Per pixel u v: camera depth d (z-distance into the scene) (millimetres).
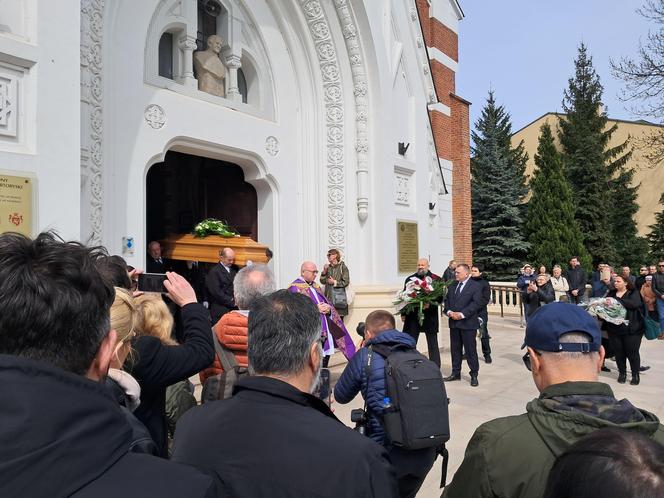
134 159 6863
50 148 4793
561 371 1649
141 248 6891
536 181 27719
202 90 8172
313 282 7016
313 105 9609
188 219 10070
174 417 2561
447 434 3008
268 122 8906
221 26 8477
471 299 7801
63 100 4914
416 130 10867
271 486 1383
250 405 1576
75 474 843
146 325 2508
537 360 1726
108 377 1794
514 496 1500
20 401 858
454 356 8062
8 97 4574
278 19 9156
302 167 9523
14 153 4551
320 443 1432
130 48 6887
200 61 8148
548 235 26297
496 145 28672
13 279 989
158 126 7207
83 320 1033
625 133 35250
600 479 919
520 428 1589
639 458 930
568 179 30219
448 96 15703
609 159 32875
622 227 31828
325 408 1678
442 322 14742
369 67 9609
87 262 1117
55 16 4891
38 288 984
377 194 9688
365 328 3650
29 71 4723
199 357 2299
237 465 1436
